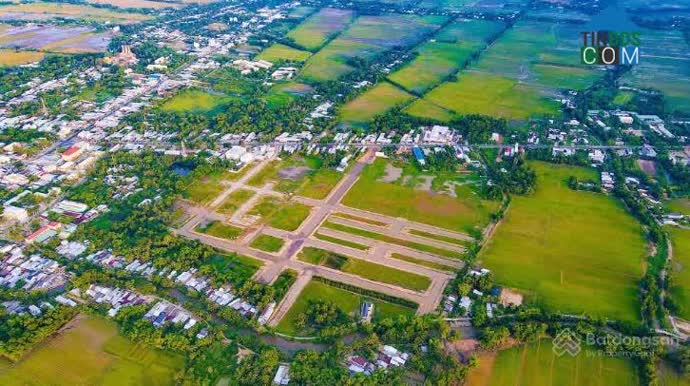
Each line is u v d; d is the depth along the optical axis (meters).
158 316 173.50
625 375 149.00
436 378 147.38
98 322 172.50
